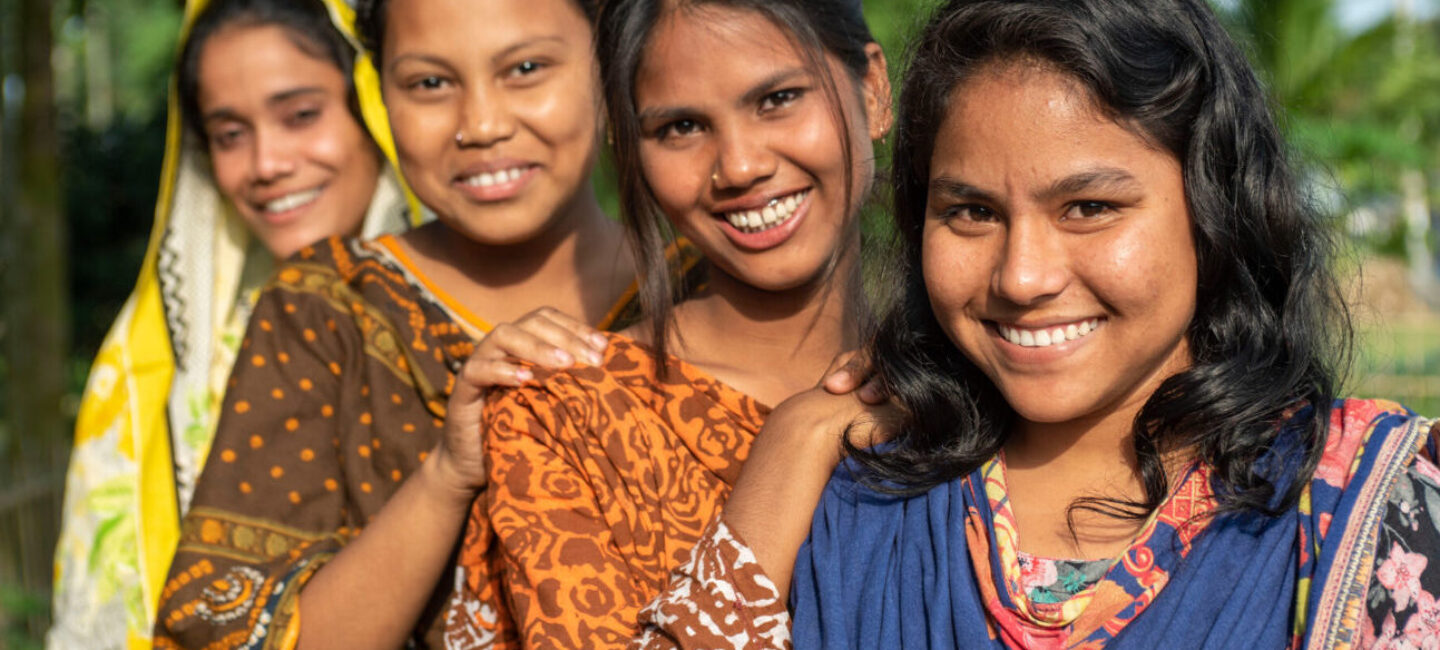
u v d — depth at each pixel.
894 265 1.86
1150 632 1.55
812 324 2.19
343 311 2.47
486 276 2.58
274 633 2.18
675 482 1.99
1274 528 1.57
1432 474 1.56
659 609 1.75
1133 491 1.68
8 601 6.31
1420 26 15.38
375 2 2.51
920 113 1.70
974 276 1.63
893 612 1.67
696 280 2.44
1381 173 14.33
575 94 2.46
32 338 7.77
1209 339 1.66
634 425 2.00
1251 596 1.53
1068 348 1.59
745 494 1.85
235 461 2.37
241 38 3.05
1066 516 1.68
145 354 3.13
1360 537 1.50
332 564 2.21
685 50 2.02
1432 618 1.47
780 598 1.75
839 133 2.07
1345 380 1.76
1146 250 1.54
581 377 2.02
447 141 2.45
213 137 3.14
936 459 1.77
